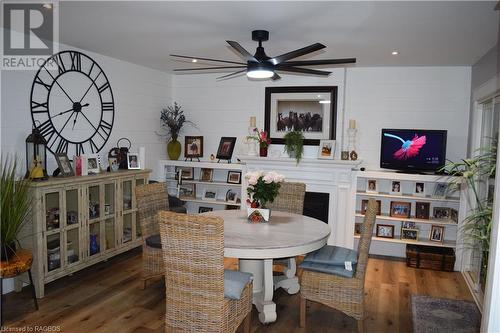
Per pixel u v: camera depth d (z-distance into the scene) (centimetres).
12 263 299
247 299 275
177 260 247
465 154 484
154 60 503
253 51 429
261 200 347
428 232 503
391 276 438
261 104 571
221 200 590
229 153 580
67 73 421
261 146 541
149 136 570
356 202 527
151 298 358
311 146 543
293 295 380
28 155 369
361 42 378
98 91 468
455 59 441
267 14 301
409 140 488
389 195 493
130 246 468
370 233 290
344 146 532
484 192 404
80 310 331
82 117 445
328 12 292
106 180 423
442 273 450
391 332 307
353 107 525
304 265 311
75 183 379
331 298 303
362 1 266
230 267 457
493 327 178
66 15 314
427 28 325
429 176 464
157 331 298
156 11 301
